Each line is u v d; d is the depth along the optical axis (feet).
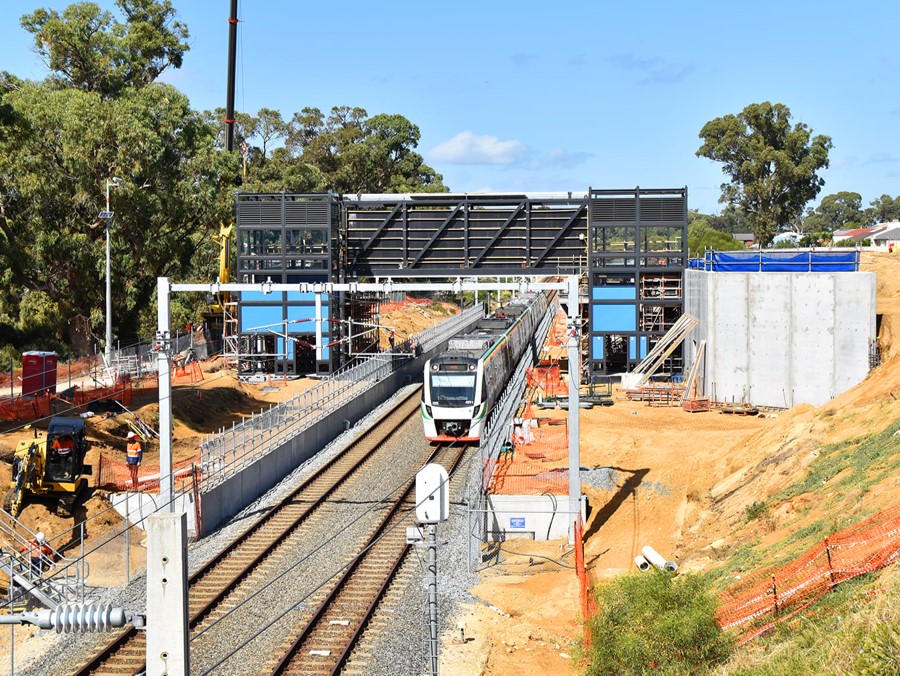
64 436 99.81
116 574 87.51
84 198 203.92
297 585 84.48
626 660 60.85
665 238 209.15
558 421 163.63
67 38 247.70
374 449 142.10
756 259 191.01
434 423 141.08
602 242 208.44
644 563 89.10
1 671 66.28
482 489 105.40
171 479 95.09
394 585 84.74
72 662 67.97
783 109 379.55
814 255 191.01
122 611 38.19
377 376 188.96
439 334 258.78
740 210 428.97
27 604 78.48
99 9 256.32
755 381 180.96
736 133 381.81
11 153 202.18
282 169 386.11
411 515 107.14
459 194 214.28
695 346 194.90
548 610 81.20
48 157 206.69
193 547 96.02
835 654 48.34
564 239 215.10
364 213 217.56
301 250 208.74
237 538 96.78
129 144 203.82
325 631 73.67
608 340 219.61
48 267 208.33
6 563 81.56
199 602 79.92
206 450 120.16
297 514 107.96
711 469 116.57
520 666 70.44
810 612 59.72
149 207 208.64
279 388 196.95
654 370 193.47
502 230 214.28
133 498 99.91
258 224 207.92
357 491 119.14
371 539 98.53
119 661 68.03
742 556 81.30
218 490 105.70
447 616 78.33
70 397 145.48
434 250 216.95
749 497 100.78
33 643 71.67
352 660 68.49
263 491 119.75
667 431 153.17
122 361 187.83
